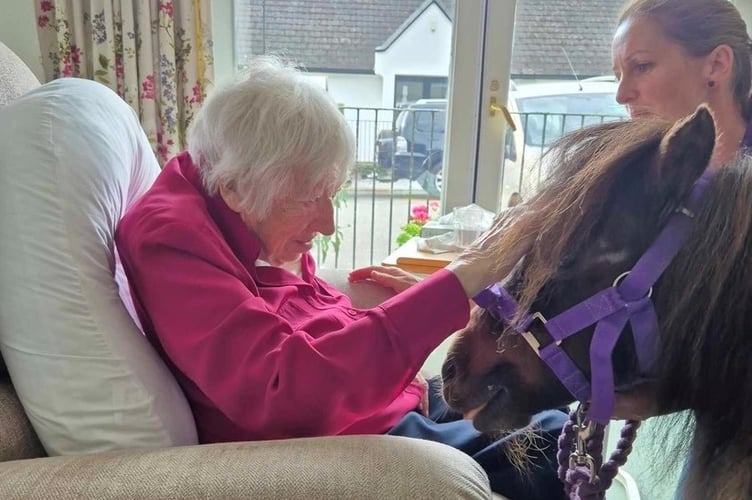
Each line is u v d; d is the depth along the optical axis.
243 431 0.85
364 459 0.66
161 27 1.60
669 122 0.65
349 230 2.12
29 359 0.75
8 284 0.75
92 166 0.81
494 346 0.70
